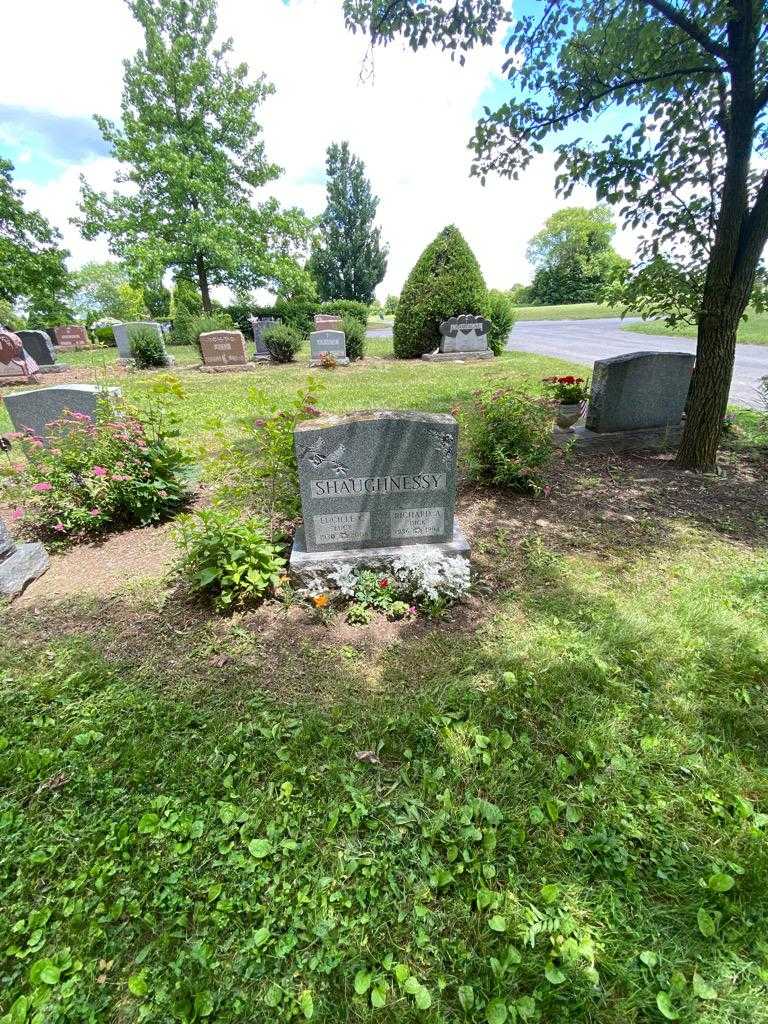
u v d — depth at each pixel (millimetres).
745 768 2137
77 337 24609
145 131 22859
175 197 22859
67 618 3189
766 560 3768
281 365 15508
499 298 16250
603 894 1681
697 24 4082
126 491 4234
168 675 2695
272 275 24031
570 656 2756
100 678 2662
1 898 1694
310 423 3205
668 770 2121
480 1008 1420
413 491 3367
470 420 5445
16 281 24938
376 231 37844
